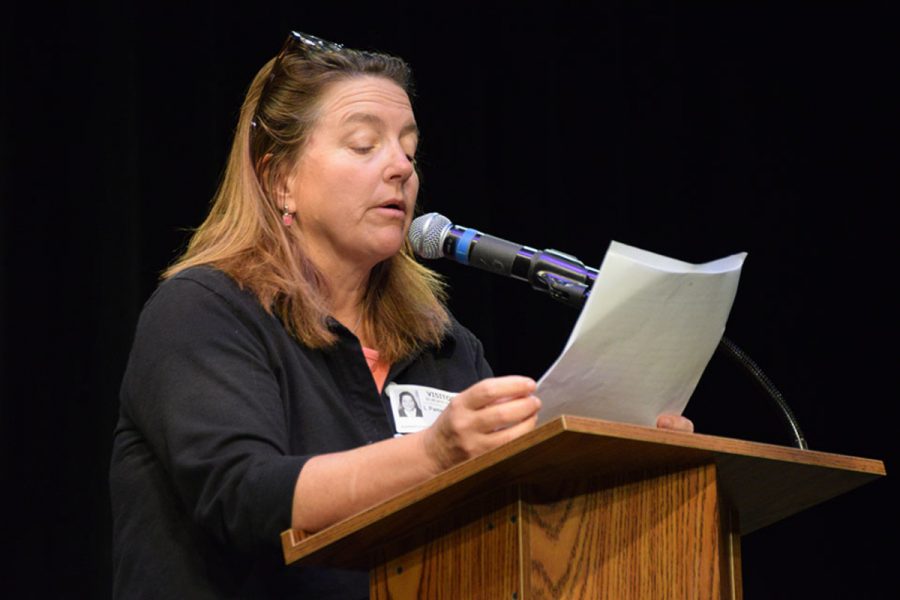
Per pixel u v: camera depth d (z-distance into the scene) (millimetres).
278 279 5430
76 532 8977
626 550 3953
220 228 5750
